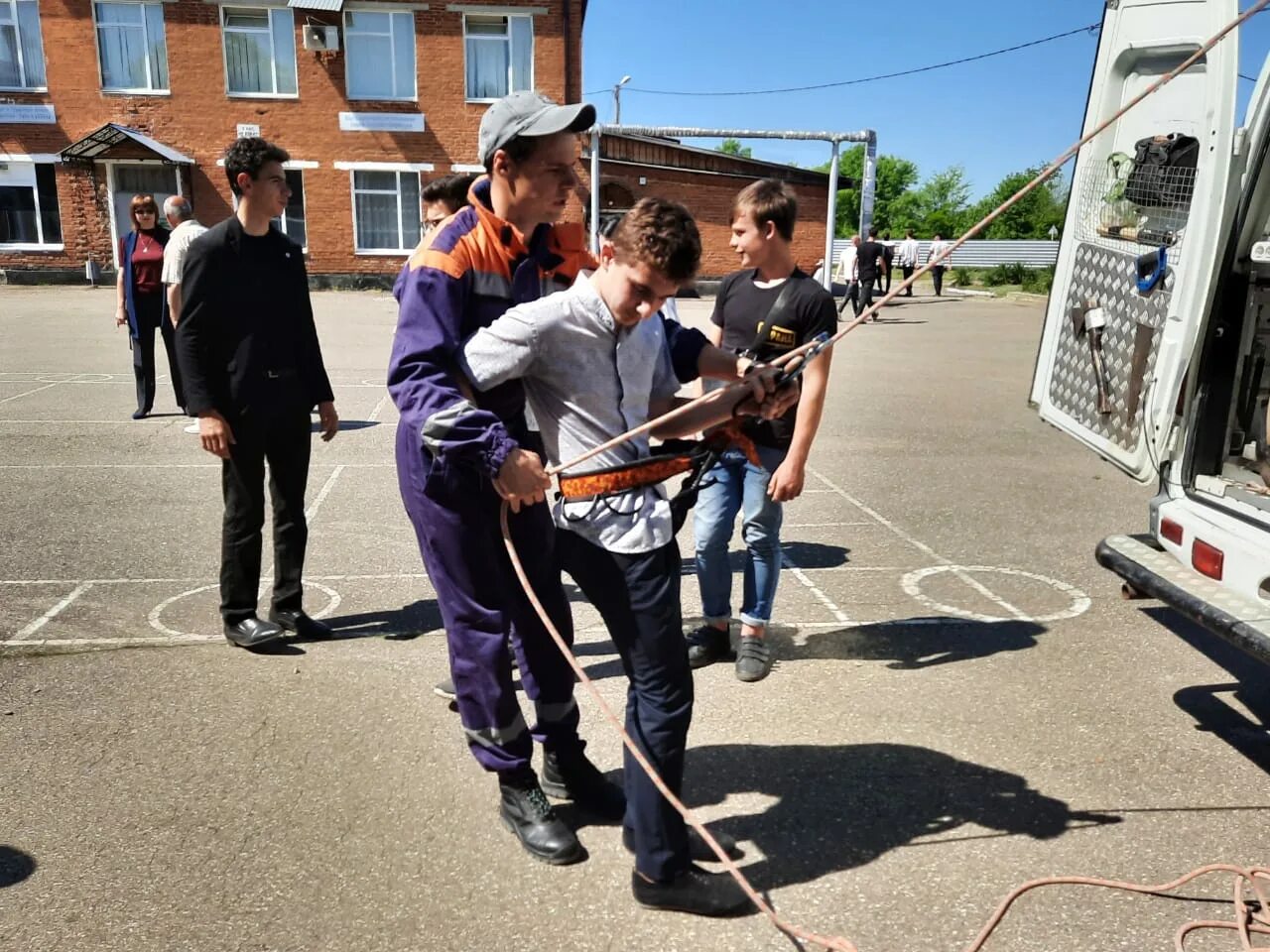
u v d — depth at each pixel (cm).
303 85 2386
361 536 574
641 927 254
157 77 2362
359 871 274
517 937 249
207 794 309
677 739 252
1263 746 348
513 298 262
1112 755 341
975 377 1295
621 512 244
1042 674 404
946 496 689
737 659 408
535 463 233
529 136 248
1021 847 288
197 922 252
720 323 397
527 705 378
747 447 261
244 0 2328
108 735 345
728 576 407
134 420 904
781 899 264
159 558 528
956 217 5631
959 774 328
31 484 677
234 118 2389
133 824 293
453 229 256
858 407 1054
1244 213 353
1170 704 379
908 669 408
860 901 264
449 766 328
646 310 240
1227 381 373
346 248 2484
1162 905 263
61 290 2377
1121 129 404
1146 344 392
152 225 884
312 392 421
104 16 2322
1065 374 446
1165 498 387
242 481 400
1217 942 250
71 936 246
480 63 2417
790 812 304
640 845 253
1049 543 583
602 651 424
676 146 2573
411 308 249
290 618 429
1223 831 297
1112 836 294
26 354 1345
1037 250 4244
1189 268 368
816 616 468
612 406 249
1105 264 416
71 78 2339
